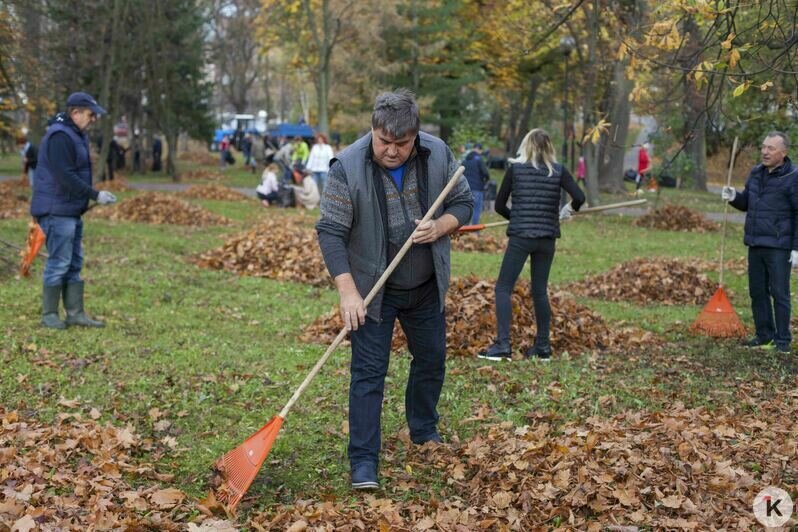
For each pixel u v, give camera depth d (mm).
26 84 19703
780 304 8023
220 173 39688
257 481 4758
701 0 6312
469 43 32844
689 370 7180
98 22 29422
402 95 4504
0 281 10375
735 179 38688
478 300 8336
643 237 19016
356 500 4492
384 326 4777
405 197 4695
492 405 6070
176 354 7441
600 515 4207
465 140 30859
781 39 6859
